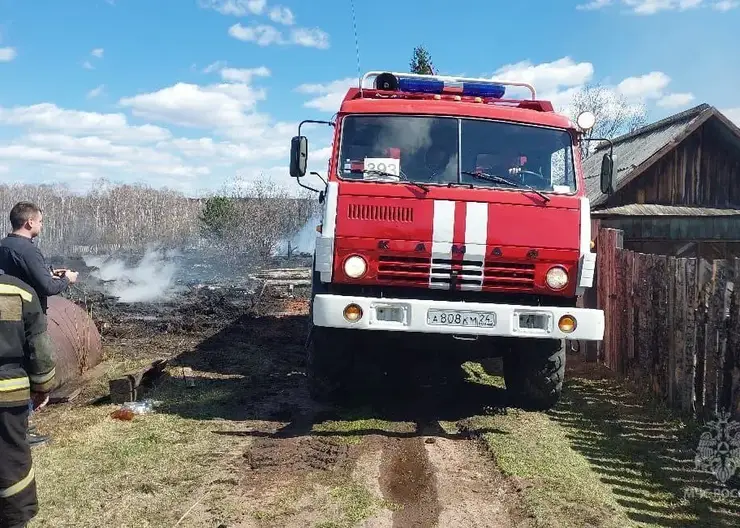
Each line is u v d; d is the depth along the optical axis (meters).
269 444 5.18
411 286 5.54
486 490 4.38
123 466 4.65
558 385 6.19
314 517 3.91
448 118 5.89
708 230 14.01
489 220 5.48
